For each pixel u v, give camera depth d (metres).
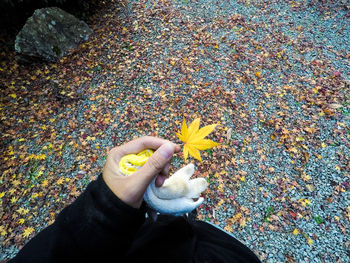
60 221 0.57
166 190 0.69
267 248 2.53
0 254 2.60
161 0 6.59
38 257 0.52
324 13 5.70
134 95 4.31
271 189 3.01
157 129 3.76
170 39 5.39
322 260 2.42
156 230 0.79
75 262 0.55
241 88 4.26
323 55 4.70
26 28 4.70
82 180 3.24
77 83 4.55
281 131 3.58
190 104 4.05
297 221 2.71
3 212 2.93
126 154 0.72
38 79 4.61
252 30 5.49
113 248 0.57
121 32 5.63
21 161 3.43
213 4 6.42
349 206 2.77
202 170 3.21
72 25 5.34
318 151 3.32
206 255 0.72
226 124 3.73
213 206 2.87
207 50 5.07
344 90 3.98
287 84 4.27
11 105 4.13
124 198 0.57
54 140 3.70
